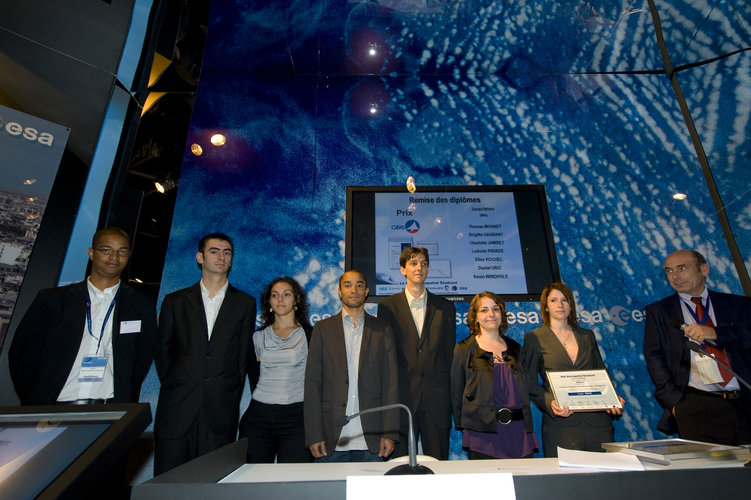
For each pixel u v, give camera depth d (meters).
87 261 2.61
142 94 3.18
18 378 2.07
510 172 3.57
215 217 3.31
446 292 3.22
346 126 3.69
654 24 3.57
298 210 3.39
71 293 2.26
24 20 2.58
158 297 3.03
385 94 3.82
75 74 2.75
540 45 3.73
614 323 3.15
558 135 3.69
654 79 3.83
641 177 3.54
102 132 2.85
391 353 2.45
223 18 3.52
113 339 2.26
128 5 3.11
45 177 2.47
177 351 2.40
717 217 3.40
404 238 3.35
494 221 3.42
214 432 2.26
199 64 3.62
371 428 2.29
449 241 3.36
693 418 2.41
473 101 3.80
